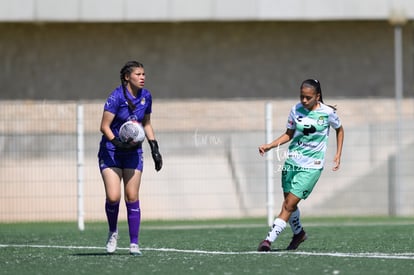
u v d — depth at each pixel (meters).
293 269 30.98
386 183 76.19
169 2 80.81
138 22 83.50
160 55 85.06
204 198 73.94
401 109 85.31
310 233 52.31
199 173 74.06
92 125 73.38
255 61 85.81
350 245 41.97
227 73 85.62
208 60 85.44
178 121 75.31
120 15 80.81
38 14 80.69
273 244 43.69
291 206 37.97
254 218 73.50
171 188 73.38
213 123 75.62
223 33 85.69
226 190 74.31
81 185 61.69
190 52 85.31
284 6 81.50
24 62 84.69
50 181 71.69
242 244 44.12
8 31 84.56
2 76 84.62
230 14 81.06
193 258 35.56
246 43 85.81
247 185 74.62
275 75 86.00
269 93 85.81
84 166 72.81
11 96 84.56
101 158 36.34
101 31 84.88
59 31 84.81
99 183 73.00
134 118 36.09
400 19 81.94
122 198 71.94
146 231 57.00
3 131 71.62
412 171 76.31
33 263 34.75
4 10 80.38
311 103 37.44
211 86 85.38
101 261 34.75
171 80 85.06
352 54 86.62
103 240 48.44
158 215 72.94
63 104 72.75
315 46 86.31
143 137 35.53
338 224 63.75
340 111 85.50
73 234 54.38
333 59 86.44
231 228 59.69
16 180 71.19
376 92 86.56
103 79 85.00
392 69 86.75
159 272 30.70
